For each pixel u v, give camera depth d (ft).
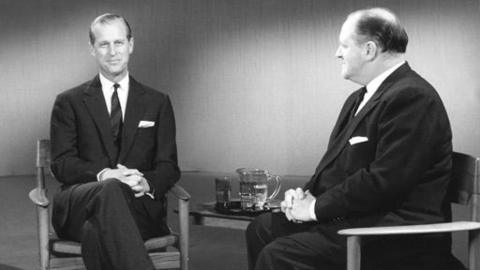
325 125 25.34
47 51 27.61
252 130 26.55
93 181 10.65
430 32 23.66
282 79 25.90
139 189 10.42
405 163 8.14
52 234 10.97
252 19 26.20
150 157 11.26
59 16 27.53
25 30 27.55
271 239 9.39
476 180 8.01
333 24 24.90
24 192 23.84
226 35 26.63
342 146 8.91
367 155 8.61
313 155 25.63
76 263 10.14
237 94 26.68
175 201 21.50
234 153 26.91
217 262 14.30
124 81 11.37
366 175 8.25
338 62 24.93
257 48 26.22
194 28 27.04
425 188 8.36
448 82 23.56
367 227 8.32
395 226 8.02
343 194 8.39
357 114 8.86
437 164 8.39
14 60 27.63
